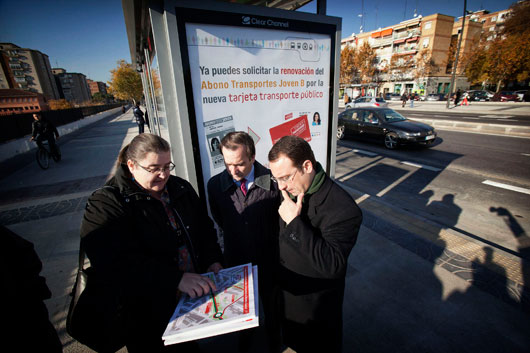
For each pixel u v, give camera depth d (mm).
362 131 9680
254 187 1710
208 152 2012
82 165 7863
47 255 3221
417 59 41875
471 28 44531
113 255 1173
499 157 7113
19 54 81750
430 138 8203
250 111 2135
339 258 1206
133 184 1331
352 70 44781
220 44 1876
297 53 2250
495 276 2619
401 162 7172
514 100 25266
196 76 1836
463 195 4871
